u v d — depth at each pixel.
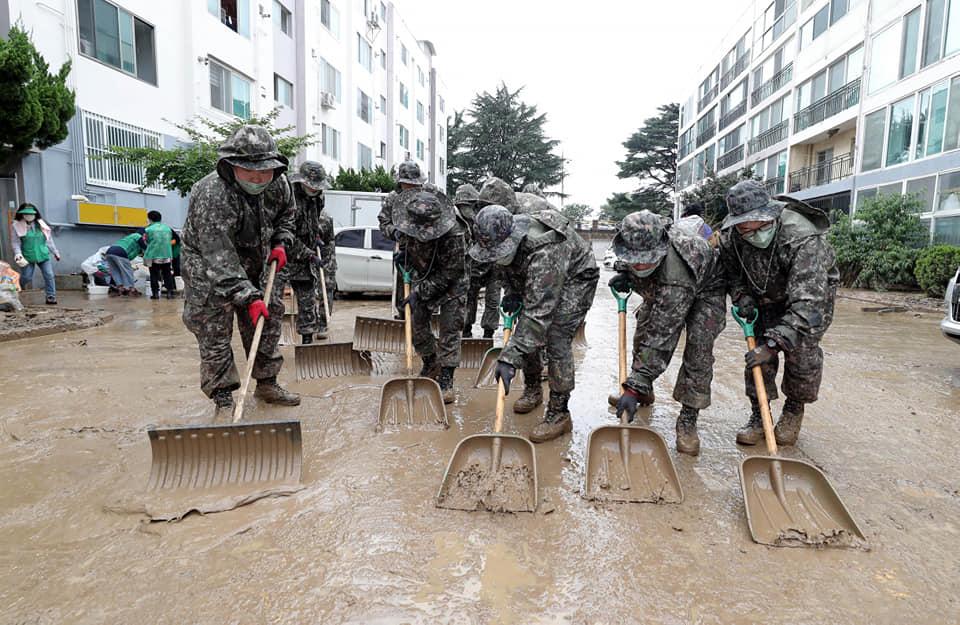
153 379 5.05
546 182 48.72
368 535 2.52
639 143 52.41
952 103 14.74
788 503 2.73
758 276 3.37
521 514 2.74
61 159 12.20
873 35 18.23
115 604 2.05
